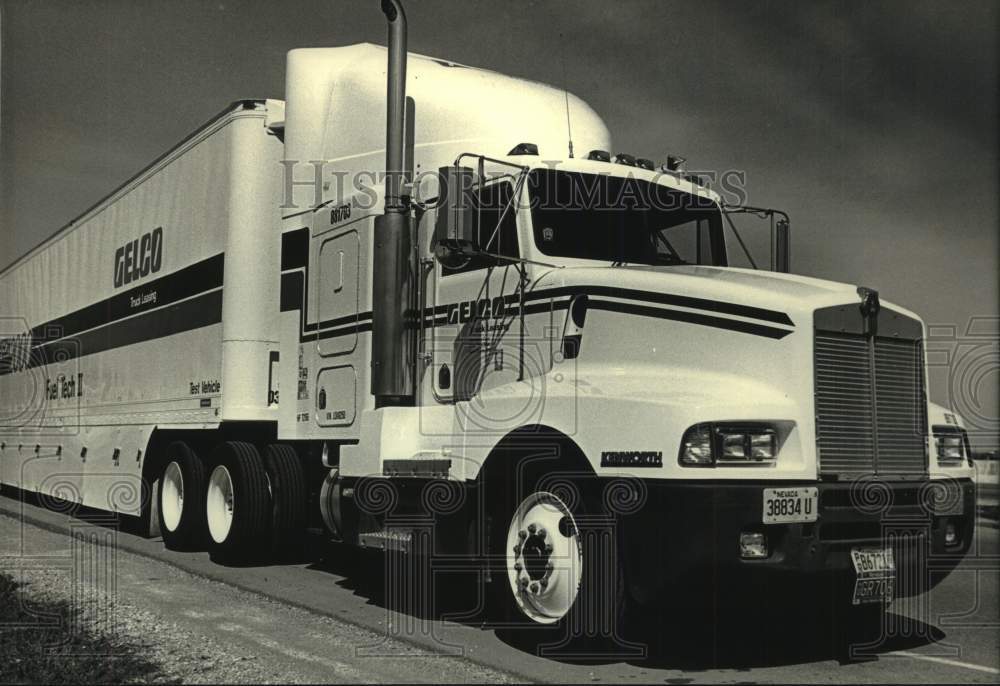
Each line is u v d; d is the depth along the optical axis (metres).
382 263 7.55
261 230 9.61
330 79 8.88
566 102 8.11
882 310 5.97
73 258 14.36
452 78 7.95
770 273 6.59
